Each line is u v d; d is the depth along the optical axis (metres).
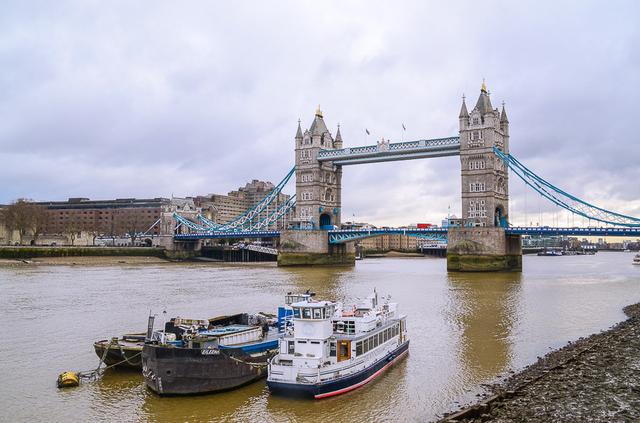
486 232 122.94
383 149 147.88
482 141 129.00
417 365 38.19
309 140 161.00
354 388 32.91
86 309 61.75
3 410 29.47
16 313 58.91
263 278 106.00
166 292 79.25
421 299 70.44
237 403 30.86
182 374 31.58
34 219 182.50
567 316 57.59
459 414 26.16
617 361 36.31
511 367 37.06
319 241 154.12
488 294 76.44
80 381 34.62
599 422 24.89
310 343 33.56
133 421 28.02
